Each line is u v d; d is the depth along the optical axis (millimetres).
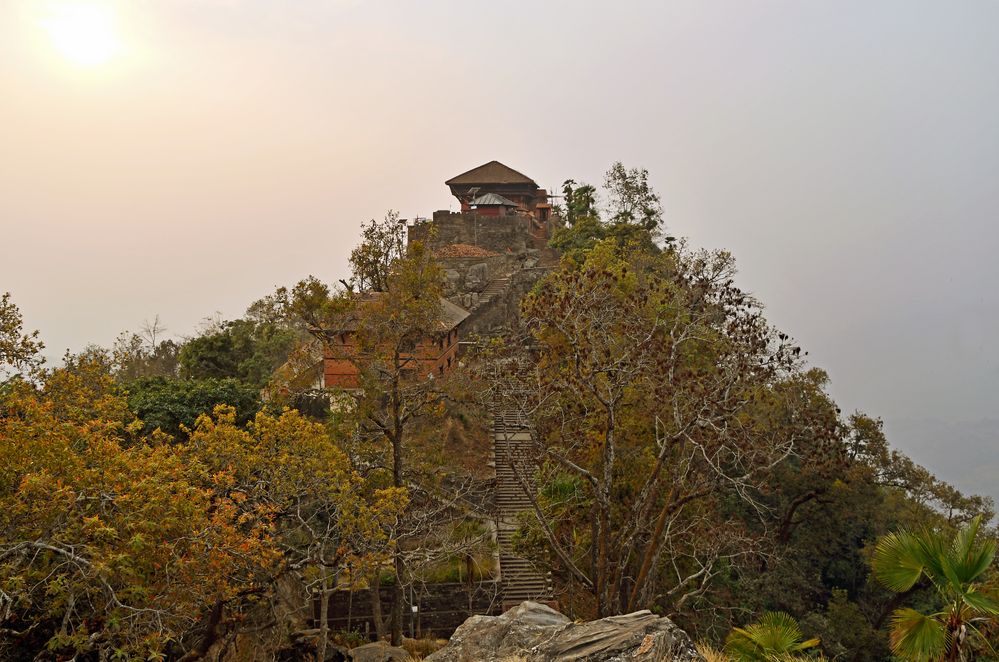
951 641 15367
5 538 16531
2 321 24547
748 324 26781
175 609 19250
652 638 14000
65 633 16422
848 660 38812
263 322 58656
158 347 66375
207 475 21844
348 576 23984
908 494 48094
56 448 17328
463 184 96500
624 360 27453
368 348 30266
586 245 75125
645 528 27703
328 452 24234
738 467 32344
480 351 32812
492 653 15773
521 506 41594
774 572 40812
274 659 24578
